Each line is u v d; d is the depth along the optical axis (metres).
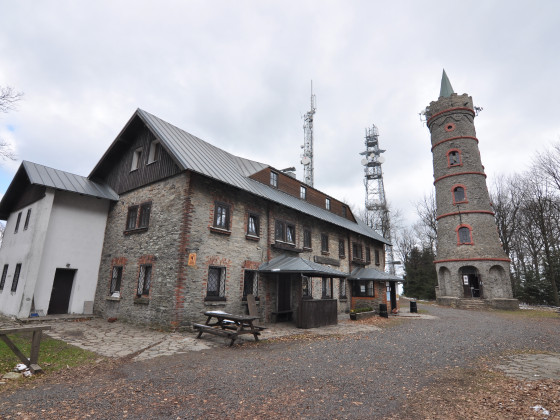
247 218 15.22
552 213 32.88
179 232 12.33
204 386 6.05
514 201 37.44
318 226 20.84
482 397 5.79
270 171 18.81
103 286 15.43
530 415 4.98
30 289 13.53
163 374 6.75
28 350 8.36
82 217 15.93
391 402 5.47
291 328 13.95
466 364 8.35
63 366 7.18
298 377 6.76
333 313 16.16
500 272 28.84
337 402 5.42
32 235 14.25
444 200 32.25
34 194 15.98
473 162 31.59
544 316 22.00
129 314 13.45
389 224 49.53
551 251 35.12
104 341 9.90
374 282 22.84
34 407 4.97
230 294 13.69
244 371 7.10
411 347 10.42
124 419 4.60
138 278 13.59
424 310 26.05
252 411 4.97
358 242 25.89
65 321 13.55
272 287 15.89
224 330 11.22
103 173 18.14
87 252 15.84
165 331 11.63
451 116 33.12
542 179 29.92
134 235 14.59
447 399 5.67
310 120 39.88
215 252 13.33
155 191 14.18
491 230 29.81
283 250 17.20
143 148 15.88
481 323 17.64
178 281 11.80
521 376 7.29
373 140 47.72
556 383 6.73
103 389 5.81
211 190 13.61
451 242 30.89
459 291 29.66
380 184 47.09
